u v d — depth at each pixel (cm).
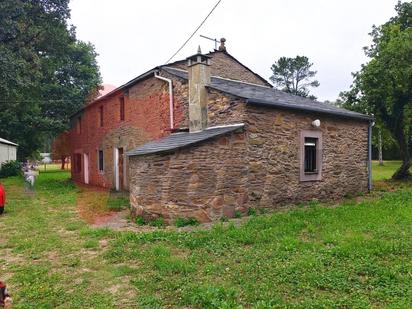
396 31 1889
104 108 1855
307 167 1151
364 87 1827
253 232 659
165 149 825
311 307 351
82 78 2820
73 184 2039
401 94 1777
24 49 1741
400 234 609
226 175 891
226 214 881
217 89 1018
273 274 442
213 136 864
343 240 579
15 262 566
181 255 558
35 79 1936
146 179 871
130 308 379
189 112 1111
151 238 657
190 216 829
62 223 883
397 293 375
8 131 2841
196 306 373
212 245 591
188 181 834
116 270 502
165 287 425
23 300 413
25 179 2062
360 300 361
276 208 1002
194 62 1087
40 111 2625
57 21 2019
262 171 979
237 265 490
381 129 2136
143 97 1444
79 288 441
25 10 1789
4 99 2158
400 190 1395
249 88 1279
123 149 1628
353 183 1319
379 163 3319
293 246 557
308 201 1116
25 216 997
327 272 439
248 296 382
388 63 1723
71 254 597
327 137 1208
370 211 857
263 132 986
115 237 699
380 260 480
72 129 2514
